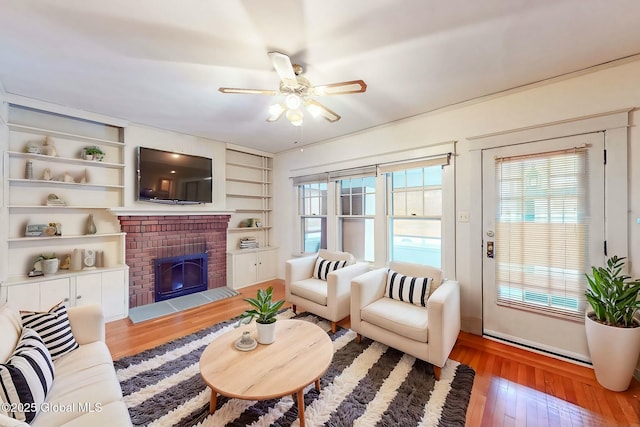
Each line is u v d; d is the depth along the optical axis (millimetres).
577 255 2225
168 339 2623
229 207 4707
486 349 2443
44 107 2799
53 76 2285
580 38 1782
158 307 3477
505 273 2574
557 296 2316
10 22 1618
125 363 2178
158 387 1886
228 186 4668
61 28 1683
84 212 3250
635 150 2018
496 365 2189
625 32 1721
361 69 2154
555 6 1503
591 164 2164
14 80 2359
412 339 2115
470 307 2775
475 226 2738
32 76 2287
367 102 2785
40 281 2686
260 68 2154
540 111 2381
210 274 4297
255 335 1996
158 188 3549
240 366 1623
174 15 1568
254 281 4660
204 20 1610
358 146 3744
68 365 1570
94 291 3004
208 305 3584
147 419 1598
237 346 1833
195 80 2352
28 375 1207
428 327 2051
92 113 3090
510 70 2180
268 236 5246
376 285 2693
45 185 2998
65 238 3078
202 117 3234
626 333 1777
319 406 1709
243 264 4508
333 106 2887
